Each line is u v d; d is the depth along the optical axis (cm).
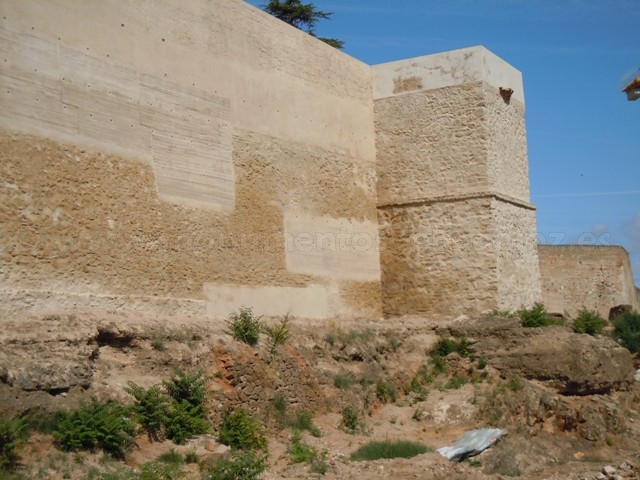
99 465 1069
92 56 1417
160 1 1570
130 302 1433
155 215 1507
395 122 2177
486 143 2084
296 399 1524
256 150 1773
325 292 1933
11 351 1124
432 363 1919
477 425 1670
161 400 1227
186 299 1549
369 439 1503
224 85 1706
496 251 2059
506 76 2234
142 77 1514
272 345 1556
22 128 1284
